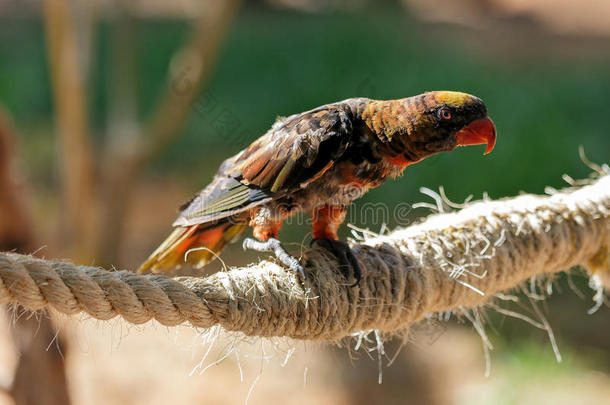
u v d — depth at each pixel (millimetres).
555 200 5086
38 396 6457
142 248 14727
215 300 3756
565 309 13414
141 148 12633
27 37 26062
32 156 18453
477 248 4738
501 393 10758
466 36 29953
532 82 22219
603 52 28172
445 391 11102
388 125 4762
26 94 21516
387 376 11336
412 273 4469
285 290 4020
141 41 23922
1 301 3207
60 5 10500
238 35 25188
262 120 18125
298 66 21219
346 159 4918
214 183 5250
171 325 3645
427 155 4902
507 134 17906
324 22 27938
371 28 26234
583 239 4984
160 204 16734
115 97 12922
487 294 4824
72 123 11414
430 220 4973
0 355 8258
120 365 11039
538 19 33750
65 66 10898
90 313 3420
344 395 10812
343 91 18938
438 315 5484
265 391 10734
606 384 11141
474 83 20734
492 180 16078
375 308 4316
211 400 10391
